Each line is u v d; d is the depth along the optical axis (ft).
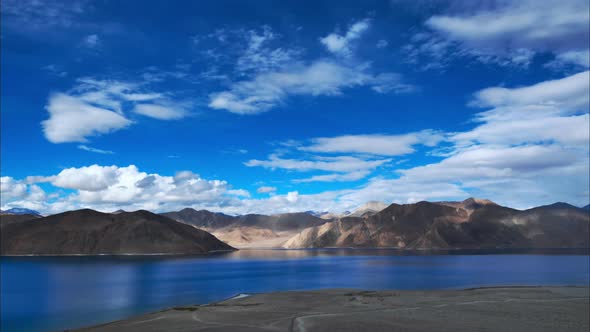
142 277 290.56
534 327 93.71
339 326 96.22
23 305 166.71
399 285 214.07
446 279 241.96
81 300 178.29
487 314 110.52
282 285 225.56
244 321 104.73
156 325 102.78
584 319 102.94
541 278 238.89
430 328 93.09
